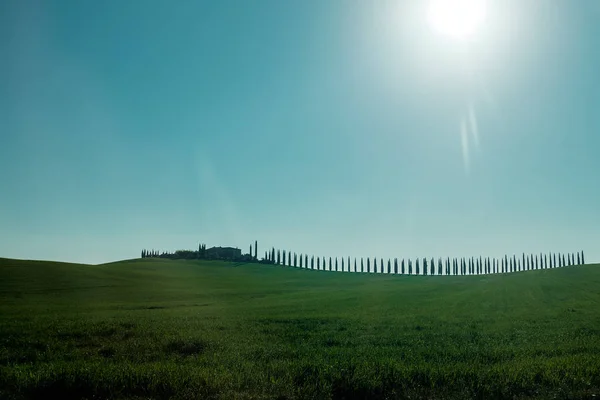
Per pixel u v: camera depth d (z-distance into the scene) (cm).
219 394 1497
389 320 4109
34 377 1653
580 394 1579
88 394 1564
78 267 11600
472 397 1572
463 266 18225
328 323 3853
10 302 5906
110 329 3073
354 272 18288
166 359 2177
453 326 3662
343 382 1639
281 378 1662
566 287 8388
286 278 14288
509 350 2444
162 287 9494
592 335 3111
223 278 13175
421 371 1781
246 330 3306
